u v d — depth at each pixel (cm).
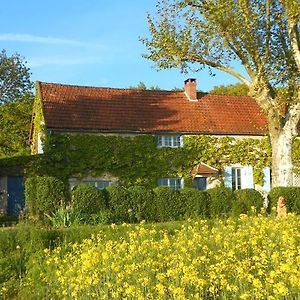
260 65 2408
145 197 2533
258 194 2598
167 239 1149
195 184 3231
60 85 3350
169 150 3170
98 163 3000
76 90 3338
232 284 805
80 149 2984
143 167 3097
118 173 3042
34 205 2475
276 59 2470
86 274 954
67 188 2616
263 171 3388
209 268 872
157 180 3131
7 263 1438
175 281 833
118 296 847
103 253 1042
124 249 1116
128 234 1460
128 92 3444
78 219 2138
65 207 2356
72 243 1495
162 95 3522
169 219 2538
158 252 1068
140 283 858
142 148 3112
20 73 3862
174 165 3170
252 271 888
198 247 1077
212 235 1219
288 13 2259
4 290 1225
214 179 3269
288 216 1526
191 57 2445
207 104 3553
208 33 2350
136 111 3284
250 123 3472
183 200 2577
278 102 2520
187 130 3241
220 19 2252
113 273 927
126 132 3084
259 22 2384
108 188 2503
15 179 3066
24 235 1543
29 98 4072
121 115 3209
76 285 909
